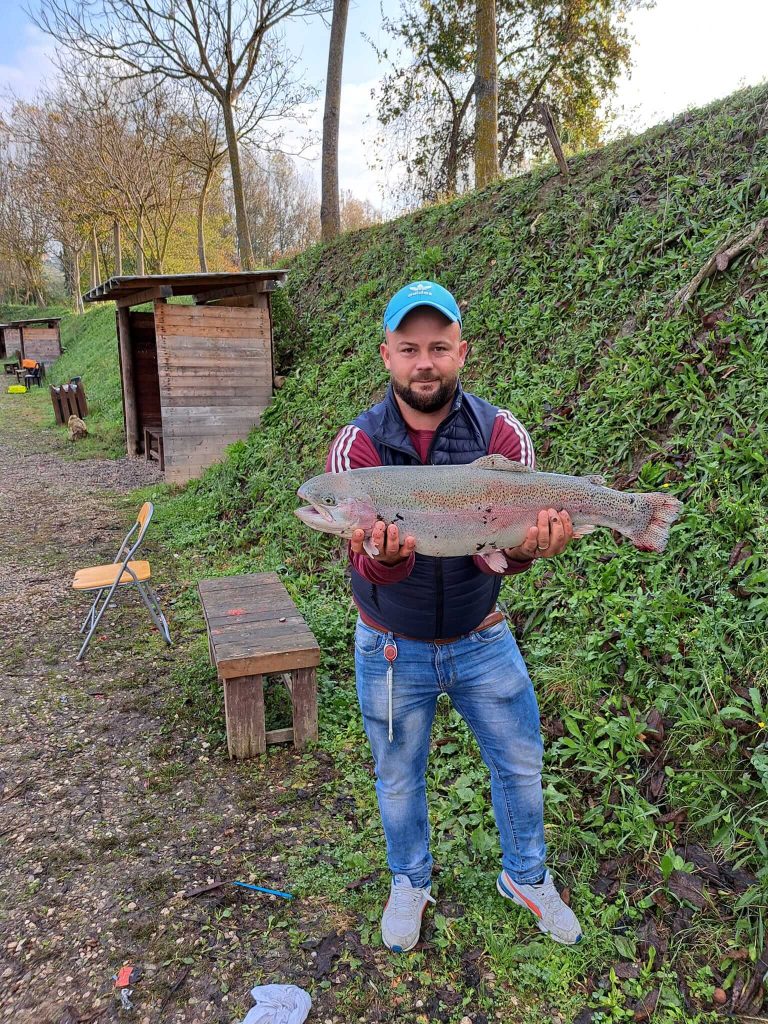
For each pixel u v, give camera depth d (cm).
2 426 1695
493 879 267
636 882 257
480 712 223
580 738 311
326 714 392
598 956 234
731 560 342
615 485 434
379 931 250
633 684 322
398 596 205
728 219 538
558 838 279
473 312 734
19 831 313
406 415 213
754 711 276
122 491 987
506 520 199
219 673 339
